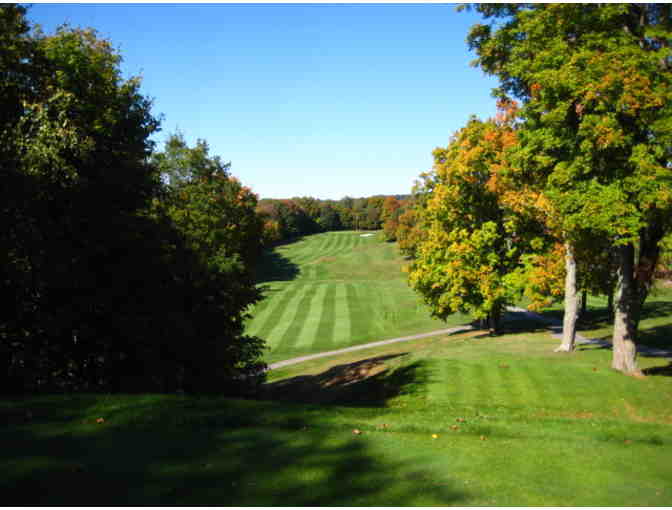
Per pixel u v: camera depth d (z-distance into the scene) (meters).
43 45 15.98
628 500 5.61
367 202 148.12
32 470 5.53
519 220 25.56
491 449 7.41
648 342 25.05
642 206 12.82
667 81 12.95
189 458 6.29
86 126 14.63
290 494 5.29
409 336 37.91
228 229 35.12
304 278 72.50
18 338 11.89
